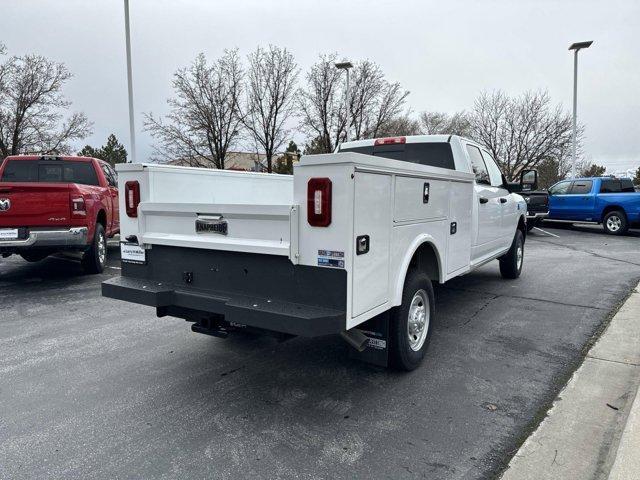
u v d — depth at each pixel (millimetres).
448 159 5512
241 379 3977
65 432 3131
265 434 3096
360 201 3010
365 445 2961
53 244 7215
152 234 3832
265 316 3012
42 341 4961
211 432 3123
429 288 4223
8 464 2779
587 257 10703
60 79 30250
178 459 2820
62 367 4250
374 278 3266
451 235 4629
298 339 5008
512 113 31625
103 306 6375
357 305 3090
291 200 5938
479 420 3270
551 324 5426
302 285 3107
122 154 47531
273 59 26328
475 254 5727
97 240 8445
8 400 3605
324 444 2975
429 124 40125
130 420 3289
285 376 4031
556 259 10383
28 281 8008
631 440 2814
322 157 2932
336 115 27531
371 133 27844
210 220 3477
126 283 3807
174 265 3736
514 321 5547
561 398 3541
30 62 28750
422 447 2938
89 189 7969
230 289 3441
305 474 2666
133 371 4156
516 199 7648
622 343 4664
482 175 6105
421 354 4168
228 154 26781
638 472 2523
